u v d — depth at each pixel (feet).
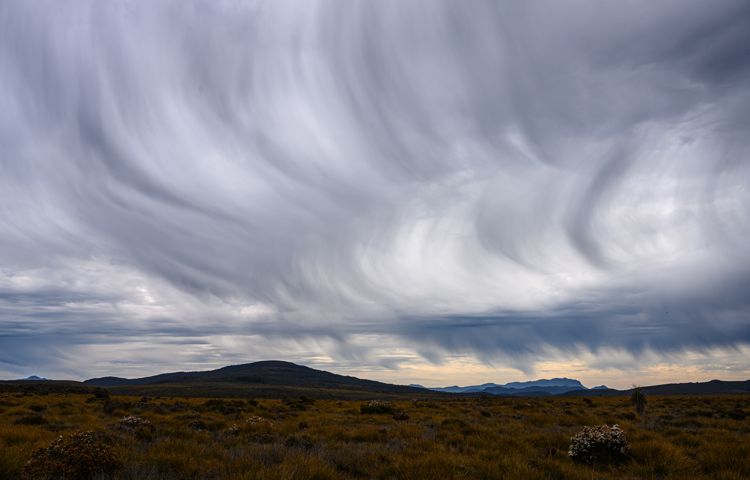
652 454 43.29
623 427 69.97
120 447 44.65
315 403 170.09
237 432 66.03
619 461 43.70
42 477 32.12
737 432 71.51
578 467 41.04
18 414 90.53
